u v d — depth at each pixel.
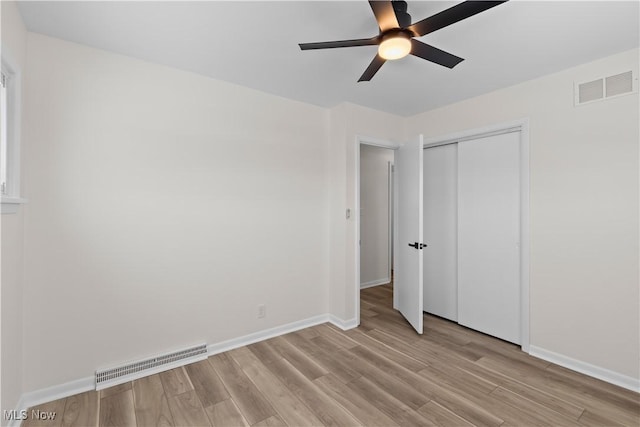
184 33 1.98
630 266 2.17
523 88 2.70
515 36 1.98
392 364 2.50
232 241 2.78
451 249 3.46
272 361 2.54
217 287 2.70
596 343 2.31
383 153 5.19
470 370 2.41
